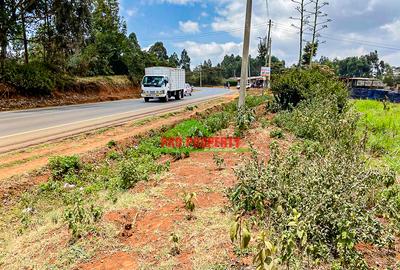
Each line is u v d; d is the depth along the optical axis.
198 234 4.39
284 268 3.47
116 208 5.41
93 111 19.72
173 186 6.29
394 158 8.33
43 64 27.91
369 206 5.01
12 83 23.38
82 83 31.62
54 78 27.27
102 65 39.91
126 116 17.16
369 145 9.29
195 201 5.45
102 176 7.88
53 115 17.28
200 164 7.87
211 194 5.77
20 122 14.44
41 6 26.39
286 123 12.35
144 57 55.44
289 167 5.18
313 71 18.19
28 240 4.78
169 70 30.16
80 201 5.55
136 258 3.96
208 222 4.70
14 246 4.64
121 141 10.59
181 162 8.24
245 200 4.75
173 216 4.95
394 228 4.39
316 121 10.27
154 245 4.20
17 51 29.03
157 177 6.96
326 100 12.31
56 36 27.59
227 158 8.26
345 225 3.59
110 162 9.15
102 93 33.91
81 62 34.66
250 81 87.88
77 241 4.46
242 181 4.84
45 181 7.39
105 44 41.53
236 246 4.00
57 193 6.89
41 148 9.62
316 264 3.48
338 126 8.02
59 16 26.78
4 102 21.67
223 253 3.92
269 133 10.87
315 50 36.06
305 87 16.72
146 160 8.67
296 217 3.50
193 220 4.79
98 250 4.20
